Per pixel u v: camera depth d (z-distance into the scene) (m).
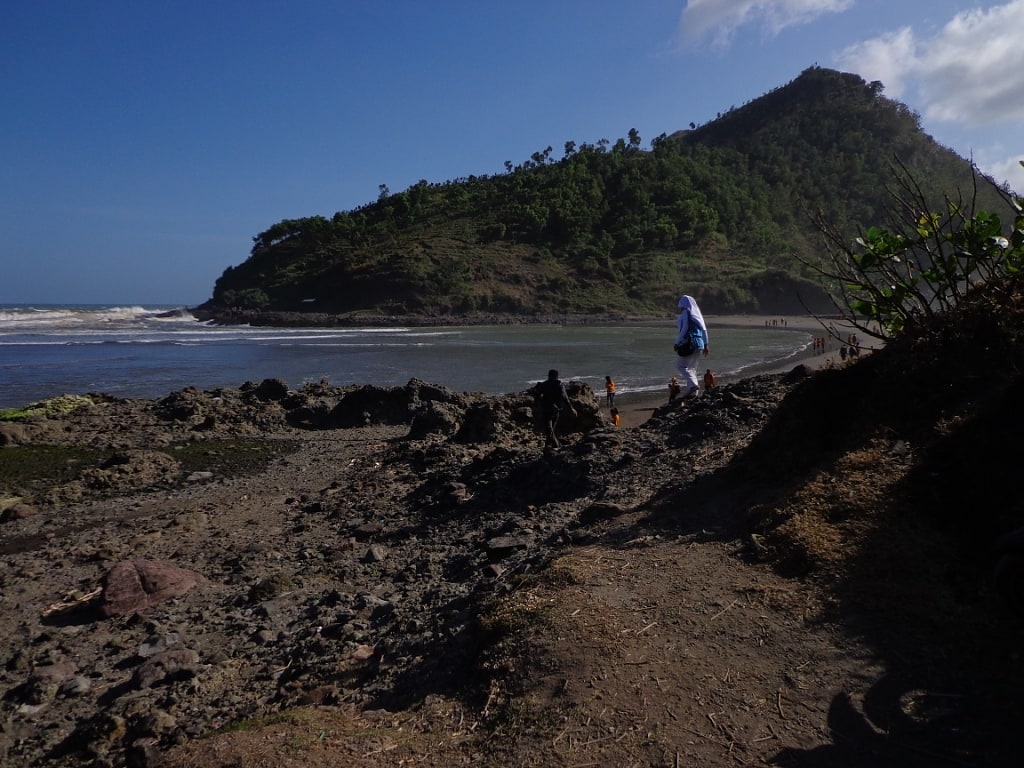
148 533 9.16
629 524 5.57
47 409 19.03
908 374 5.10
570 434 13.48
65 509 10.77
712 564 4.45
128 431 16.70
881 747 2.85
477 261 123.19
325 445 15.80
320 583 6.77
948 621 3.45
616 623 3.89
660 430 8.62
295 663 5.10
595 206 147.38
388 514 8.96
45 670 5.39
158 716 4.48
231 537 8.71
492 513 7.94
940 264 5.37
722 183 163.50
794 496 4.78
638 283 123.88
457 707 3.64
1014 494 3.78
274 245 148.88
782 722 3.06
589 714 3.24
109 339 55.91
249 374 31.83
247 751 3.30
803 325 87.38
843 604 3.73
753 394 9.05
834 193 175.88
